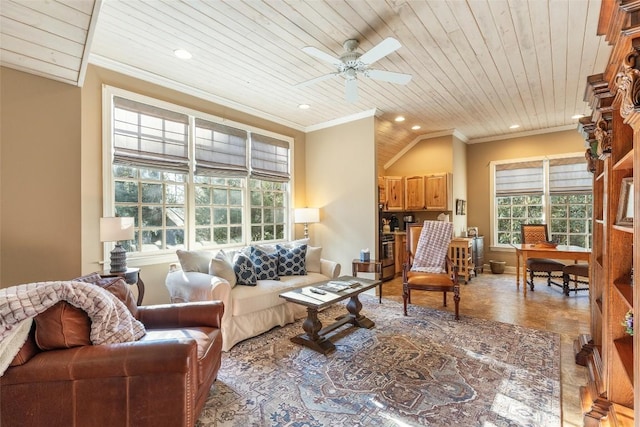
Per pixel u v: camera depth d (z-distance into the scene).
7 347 1.25
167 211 3.57
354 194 4.82
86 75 2.91
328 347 2.67
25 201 2.15
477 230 6.13
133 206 3.30
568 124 5.48
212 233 4.03
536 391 2.03
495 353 2.59
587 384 2.04
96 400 1.31
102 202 3.01
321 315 3.72
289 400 1.96
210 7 2.26
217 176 4.06
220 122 4.07
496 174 6.28
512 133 6.06
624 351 1.55
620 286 1.57
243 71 3.31
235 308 2.83
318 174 5.26
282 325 3.29
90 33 1.92
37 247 2.19
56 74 2.22
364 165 4.71
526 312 3.68
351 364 2.43
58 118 2.27
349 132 4.86
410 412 1.83
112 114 3.08
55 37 1.91
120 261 2.71
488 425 1.71
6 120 2.09
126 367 1.31
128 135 3.20
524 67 3.27
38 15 1.75
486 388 2.07
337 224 5.03
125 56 2.98
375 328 3.19
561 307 3.86
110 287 1.87
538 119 5.16
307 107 4.45
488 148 6.35
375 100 4.21
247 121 4.46
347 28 2.54
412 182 5.99
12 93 2.11
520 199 6.07
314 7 2.27
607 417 1.57
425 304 4.04
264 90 3.82
